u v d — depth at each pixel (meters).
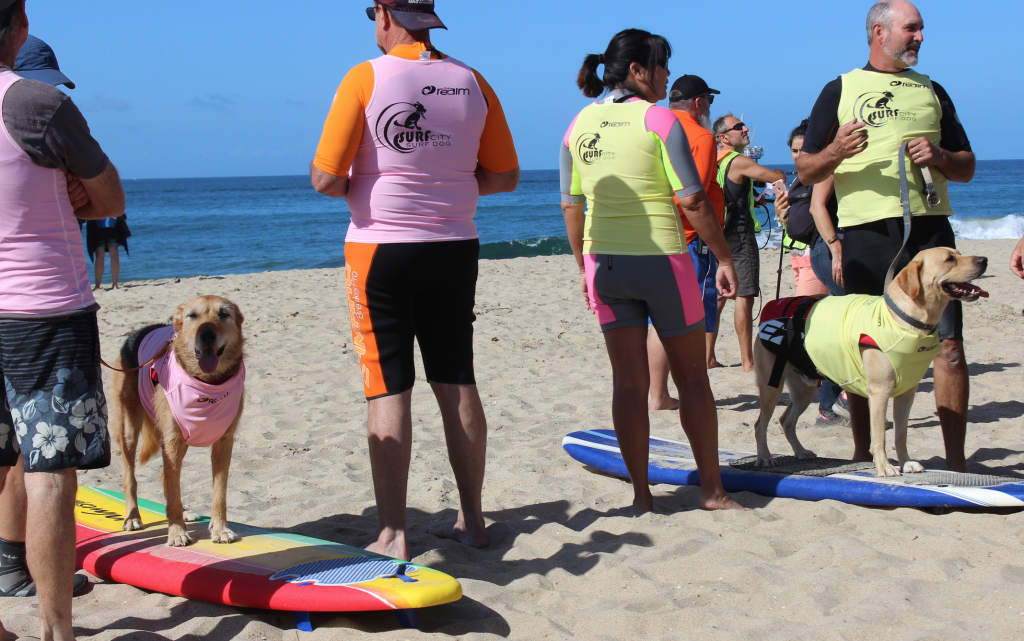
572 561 3.31
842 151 3.75
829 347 3.91
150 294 12.80
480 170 3.47
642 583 3.03
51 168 2.38
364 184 3.13
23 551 3.05
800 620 2.70
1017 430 5.07
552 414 6.02
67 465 2.41
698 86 5.33
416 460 4.95
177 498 3.38
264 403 6.60
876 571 3.00
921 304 3.62
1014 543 3.18
